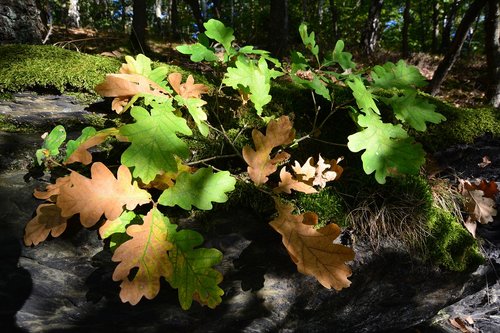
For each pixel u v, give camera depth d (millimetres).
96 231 1603
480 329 2637
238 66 1743
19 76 1959
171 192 1397
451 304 2348
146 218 1362
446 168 2396
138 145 1330
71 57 2209
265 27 12062
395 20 18172
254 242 1766
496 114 2654
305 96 2402
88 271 1606
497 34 5484
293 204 1839
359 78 1862
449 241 2006
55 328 1600
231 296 1774
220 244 1721
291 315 1939
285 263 1812
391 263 1893
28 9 2838
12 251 1527
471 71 10328
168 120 1417
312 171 1702
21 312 1540
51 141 1525
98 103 2039
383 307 2111
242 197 1782
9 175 1636
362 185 1975
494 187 2271
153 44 7352
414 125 1740
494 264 2258
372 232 1883
